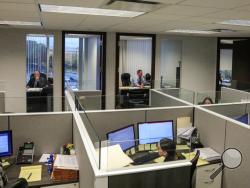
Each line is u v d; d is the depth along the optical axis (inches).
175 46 313.3
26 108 217.5
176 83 292.8
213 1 102.1
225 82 317.7
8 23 194.1
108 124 118.3
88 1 107.5
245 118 135.7
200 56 288.0
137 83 307.9
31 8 126.9
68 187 92.7
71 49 333.4
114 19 160.9
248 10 119.1
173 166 70.2
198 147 120.6
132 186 66.4
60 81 247.1
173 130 126.3
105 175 63.7
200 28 201.5
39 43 276.5
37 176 95.3
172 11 126.6
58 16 152.9
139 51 377.4
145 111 122.9
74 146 109.4
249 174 95.9
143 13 136.3
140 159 82.2
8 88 238.2
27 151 108.2
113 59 257.8
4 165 101.9
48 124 113.0
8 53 235.1
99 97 170.6
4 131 105.7
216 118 114.0
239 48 280.1
